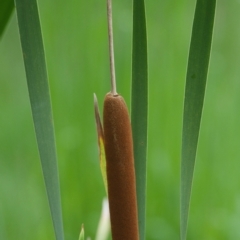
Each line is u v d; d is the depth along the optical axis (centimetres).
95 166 216
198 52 104
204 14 104
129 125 101
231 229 202
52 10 233
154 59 229
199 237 207
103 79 226
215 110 226
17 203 209
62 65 227
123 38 228
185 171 105
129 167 102
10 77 241
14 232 204
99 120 104
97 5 233
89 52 228
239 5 245
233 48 243
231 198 213
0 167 218
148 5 234
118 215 102
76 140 217
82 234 108
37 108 104
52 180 104
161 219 208
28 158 221
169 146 220
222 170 218
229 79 235
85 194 213
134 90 105
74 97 223
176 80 225
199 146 222
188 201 105
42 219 207
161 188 214
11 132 223
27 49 104
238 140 221
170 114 223
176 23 232
